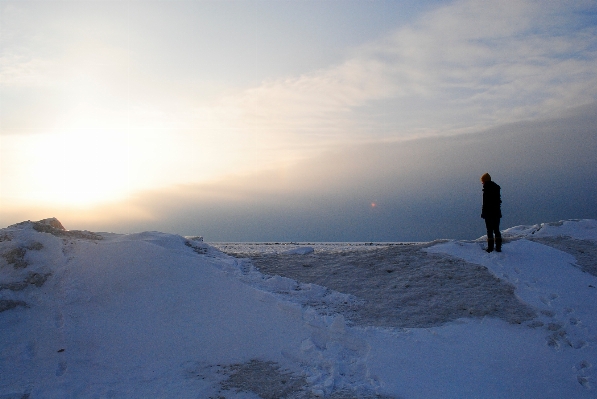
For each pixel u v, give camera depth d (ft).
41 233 40.73
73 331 30.35
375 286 39.50
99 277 35.70
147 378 25.96
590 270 41.11
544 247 45.14
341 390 24.39
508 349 29.35
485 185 44.24
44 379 25.76
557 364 27.86
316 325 30.58
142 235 47.01
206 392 24.43
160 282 35.32
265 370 26.63
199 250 46.93
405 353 28.14
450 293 37.14
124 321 31.48
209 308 32.89
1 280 34.24
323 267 44.39
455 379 25.84
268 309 32.53
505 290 37.14
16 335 29.71
